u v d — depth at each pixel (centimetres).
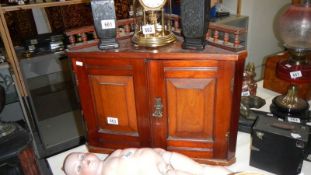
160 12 115
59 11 202
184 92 99
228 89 95
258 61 259
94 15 97
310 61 129
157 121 107
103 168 99
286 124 105
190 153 111
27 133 117
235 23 225
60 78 211
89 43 109
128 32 119
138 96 104
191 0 88
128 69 100
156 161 96
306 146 104
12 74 164
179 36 113
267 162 105
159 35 102
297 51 121
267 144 101
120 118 112
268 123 105
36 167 118
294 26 118
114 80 104
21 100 167
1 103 119
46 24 202
